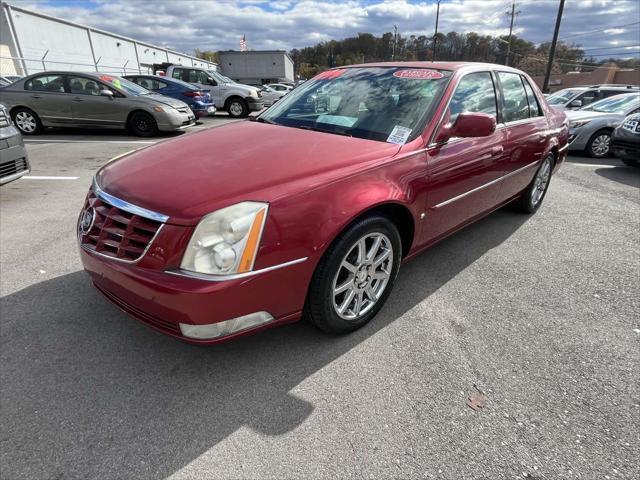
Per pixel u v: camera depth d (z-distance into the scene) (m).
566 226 4.39
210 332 1.86
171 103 10.02
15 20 23.31
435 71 3.05
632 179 6.70
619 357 2.35
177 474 1.64
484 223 4.43
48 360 2.23
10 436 1.78
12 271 3.15
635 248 3.85
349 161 2.26
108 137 9.80
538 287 3.11
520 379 2.16
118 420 1.88
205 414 1.92
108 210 2.06
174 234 1.80
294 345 2.39
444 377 2.17
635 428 1.88
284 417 1.91
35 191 5.20
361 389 2.08
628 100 8.95
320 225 2.00
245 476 1.63
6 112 4.42
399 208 2.47
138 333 2.46
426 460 1.71
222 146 2.48
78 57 29.33
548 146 4.23
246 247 1.81
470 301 2.90
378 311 2.70
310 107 3.15
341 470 1.66
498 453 1.74
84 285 2.97
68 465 1.67
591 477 1.64
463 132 2.57
